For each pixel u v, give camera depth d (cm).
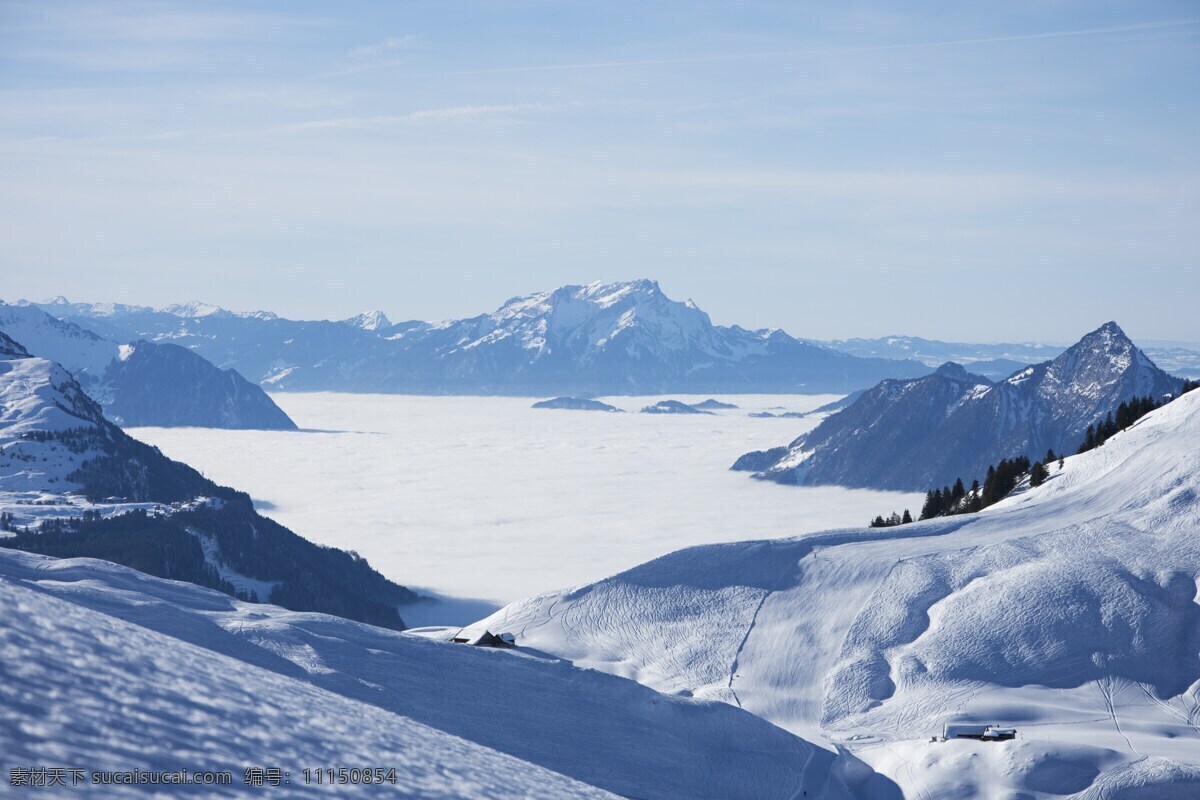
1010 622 11694
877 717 10100
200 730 1202
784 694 10938
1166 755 8212
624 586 14038
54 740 988
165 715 1197
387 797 1236
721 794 7119
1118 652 11012
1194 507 13950
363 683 6788
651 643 12531
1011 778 7644
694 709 8538
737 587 13738
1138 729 9362
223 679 1524
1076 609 11775
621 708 8169
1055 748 7919
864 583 13262
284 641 7188
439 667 7819
